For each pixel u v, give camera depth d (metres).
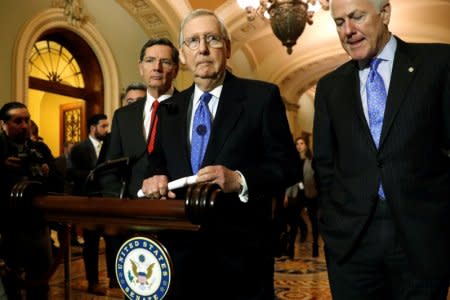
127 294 1.45
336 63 12.03
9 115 3.12
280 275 5.07
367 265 1.69
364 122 1.69
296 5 5.59
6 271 2.18
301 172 1.76
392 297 1.69
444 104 1.60
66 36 7.11
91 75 7.68
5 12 5.97
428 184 1.60
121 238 2.17
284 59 11.75
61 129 8.01
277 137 1.72
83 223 1.50
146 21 8.19
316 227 6.38
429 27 9.97
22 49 6.16
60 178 3.41
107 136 2.86
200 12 1.74
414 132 1.60
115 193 2.01
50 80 7.14
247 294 1.59
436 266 1.55
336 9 1.65
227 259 1.58
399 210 1.59
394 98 1.63
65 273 1.73
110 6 7.71
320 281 4.79
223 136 1.69
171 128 1.84
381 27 1.65
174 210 1.31
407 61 1.66
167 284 1.39
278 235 1.75
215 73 1.74
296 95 13.93
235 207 1.50
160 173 1.84
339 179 1.77
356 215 1.68
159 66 2.63
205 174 1.46
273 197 1.72
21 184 1.61
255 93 1.76
